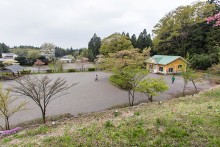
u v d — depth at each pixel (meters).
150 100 16.30
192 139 5.16
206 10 41.72
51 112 14.15
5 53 80.31
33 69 46.69
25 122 12.08
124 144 5.22
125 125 6.80
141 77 15.94
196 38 41.72
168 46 45.28
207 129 5.82
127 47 32.09
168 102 13.82
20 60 56.69
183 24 43.75
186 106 10.55
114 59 23.89
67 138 5.95
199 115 7.41
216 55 35.44
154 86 15.02
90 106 15.67
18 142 6.77
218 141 4.90
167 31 44.75
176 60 36.84
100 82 27.34
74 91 21.25
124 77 15.29
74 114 13.62
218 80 27.30
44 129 8.70
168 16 46.06
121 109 12.89
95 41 69.94
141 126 6.42
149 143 5.09
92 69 44.22
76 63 56.62
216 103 10.42
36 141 6.30
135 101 17.05
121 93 20.28
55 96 18.61
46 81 19.88
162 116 7.62
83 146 5.31
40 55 61.53
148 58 36.09
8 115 11.25
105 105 15.92
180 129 5.79
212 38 39.34
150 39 54.09
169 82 26.86
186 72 20.12
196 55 37.88
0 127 11.27
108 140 5.55
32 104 16.05
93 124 7.86
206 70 35.72
